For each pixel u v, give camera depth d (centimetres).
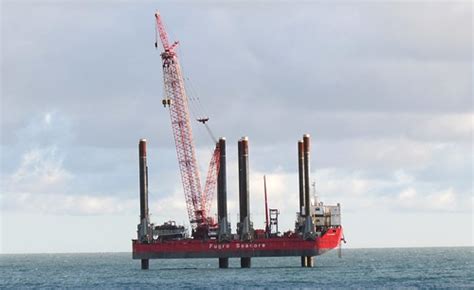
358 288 18525
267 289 18438
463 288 18412
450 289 18225
